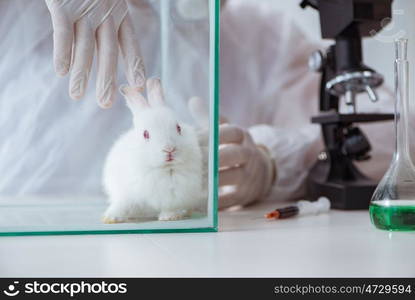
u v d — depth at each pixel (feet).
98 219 3.70
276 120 7.04
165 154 3.49
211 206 3.70
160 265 3.06
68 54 3.51
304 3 4.99
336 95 4.89
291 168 5.32
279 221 4.14
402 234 3.69
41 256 3.21
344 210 4.58
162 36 3.62
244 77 7.00
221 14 6.92
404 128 3.75
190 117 3.62
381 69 7.29
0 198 3.68
